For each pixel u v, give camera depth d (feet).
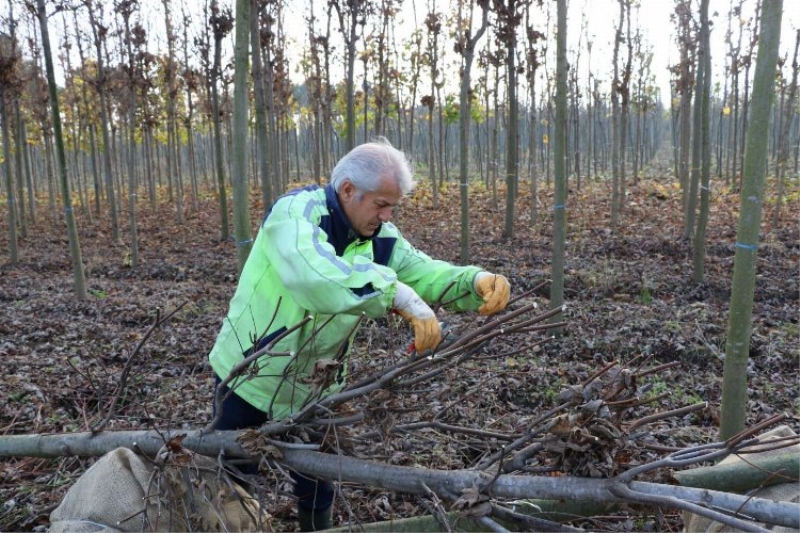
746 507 6.47
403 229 48.85
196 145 117.29
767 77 10.48
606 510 8.47
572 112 63.52
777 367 20.36
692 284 30.14
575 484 6.80
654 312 25.67
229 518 8.54
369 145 7.54
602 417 6.60
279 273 7.14
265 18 39.63
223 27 42.42
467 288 8.25
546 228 46.26
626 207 52.60
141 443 9.12
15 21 40.29
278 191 50.83
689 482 8.51
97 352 22.36
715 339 21.97
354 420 7.82
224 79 46.70
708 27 30.25
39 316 28.37
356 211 7.57
